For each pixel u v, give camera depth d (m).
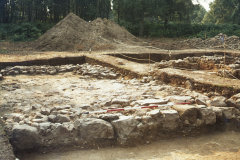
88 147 4.80
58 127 4.69
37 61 12.88
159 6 32.66
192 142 5.22
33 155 4.47
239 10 40.06
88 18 37.28
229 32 32.72
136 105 5.86
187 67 12.85
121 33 24.72
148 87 8.03
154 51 18.73
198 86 7.79
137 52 17.72
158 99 6.41
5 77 9.66
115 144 4.94
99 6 38.12
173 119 5.34
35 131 4.53
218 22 48.66
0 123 4.79
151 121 5.26
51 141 4.66
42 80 9.25
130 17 34.34
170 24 37.50
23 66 11.24
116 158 4.48
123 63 12.17
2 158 3.67
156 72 9.51
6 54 15.37
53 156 4.48
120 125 4.91
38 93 7.29
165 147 4.97
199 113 5.67
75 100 6.59
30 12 36.09
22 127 4.46
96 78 10.14
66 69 11.52
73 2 38.75
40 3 34.28
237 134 5.59
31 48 19.67
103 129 4.87
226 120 5.85
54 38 20.61
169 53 17.59
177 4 35.56
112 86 8.41
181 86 8.44
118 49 19.67
